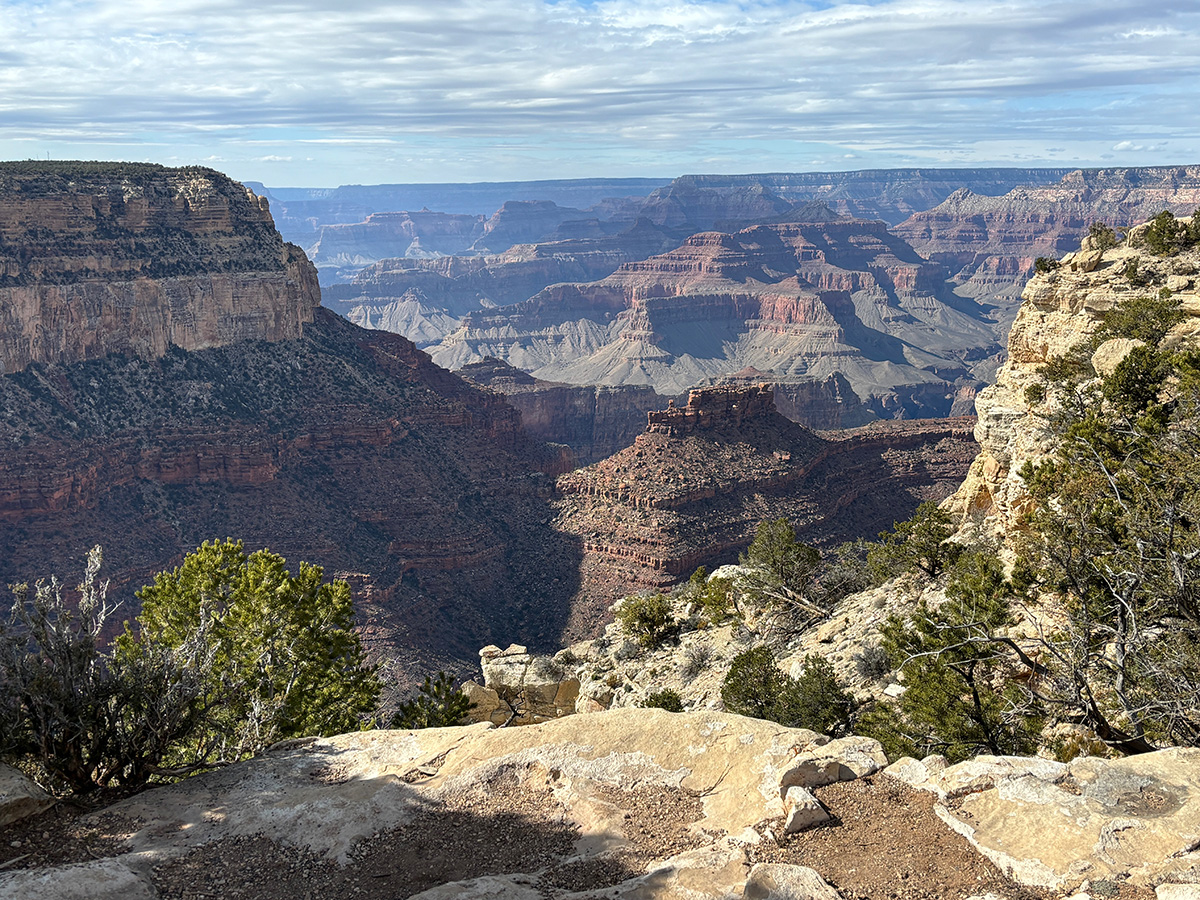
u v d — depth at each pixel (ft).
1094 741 76.89
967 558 141.49
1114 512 86.48
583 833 51.34
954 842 47.34
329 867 50.11
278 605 101.55
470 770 57.67
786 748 55.93
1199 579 76.28
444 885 46.37
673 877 45.47
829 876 45.55
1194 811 46.26
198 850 51.57
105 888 46.52
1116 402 112.16
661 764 56.70
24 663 60.95
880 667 126.41
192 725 65.92
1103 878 43.06
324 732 102.94
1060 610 95.71
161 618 102.58
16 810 54.60
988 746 83.92
